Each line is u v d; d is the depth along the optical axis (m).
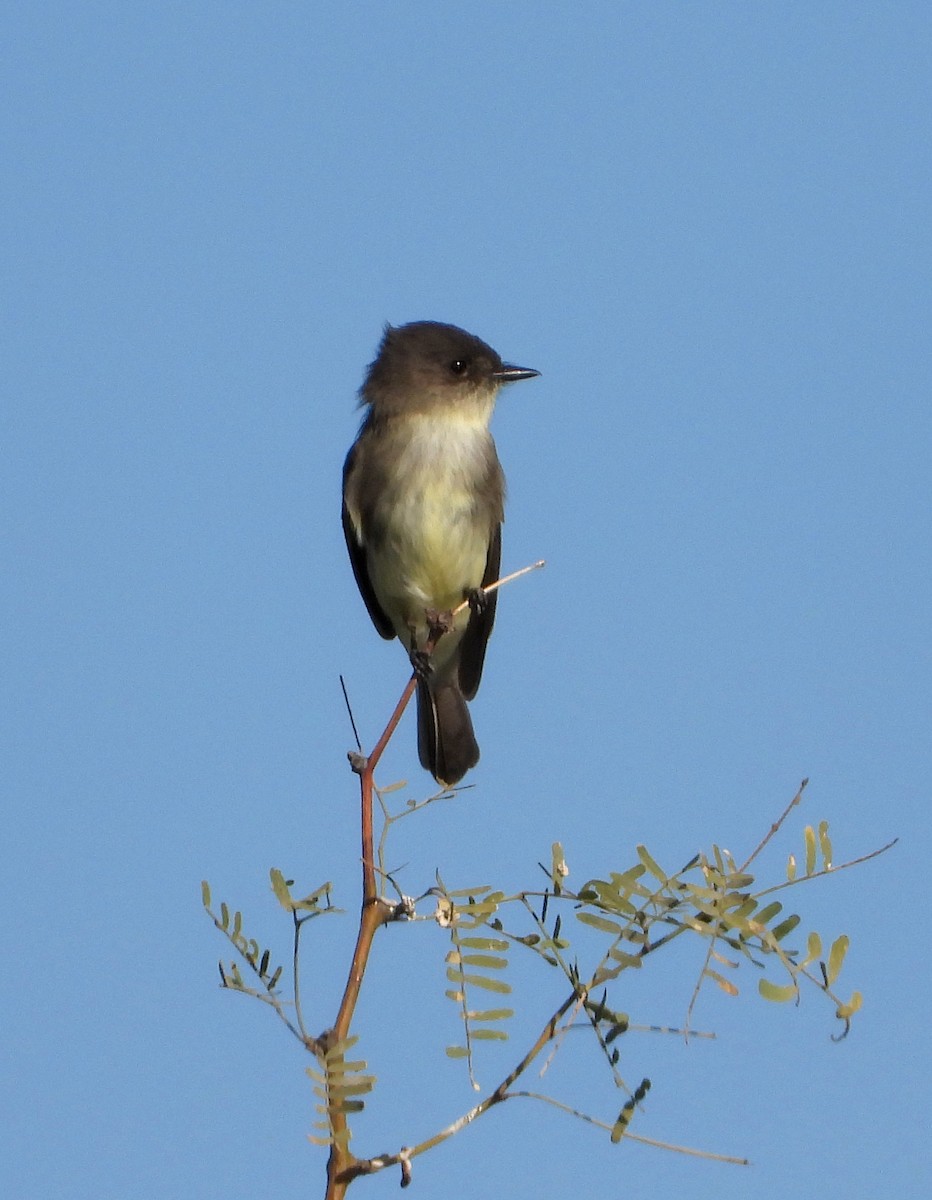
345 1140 4.31
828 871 4.59
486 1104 4.42
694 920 4.53
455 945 4.63
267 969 4.69
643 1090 4.46
